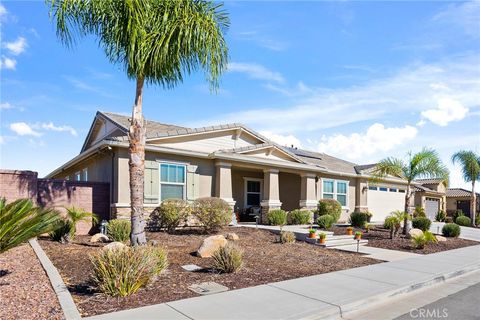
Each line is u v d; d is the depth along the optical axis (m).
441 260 10.71
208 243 9.61
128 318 4.90
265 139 19.27
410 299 6.74
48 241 11.26
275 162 18.73
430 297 6.90
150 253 6.64
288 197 22.22
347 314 5.75
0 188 11.82
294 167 19.55
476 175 32.31
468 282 8.32
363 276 8.09
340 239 13.98
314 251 11.64
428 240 13.52
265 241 13.01
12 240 5.48
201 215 13.95
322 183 22.33
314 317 5.34
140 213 9.44
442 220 33.72
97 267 6.02
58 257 8.76
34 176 12.55
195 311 5.29
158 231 14.33
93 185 14.65
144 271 6.23
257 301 5.88
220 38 9.87
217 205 14.07
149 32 9.48
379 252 12.23
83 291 6.09
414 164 16.80
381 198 27.42
